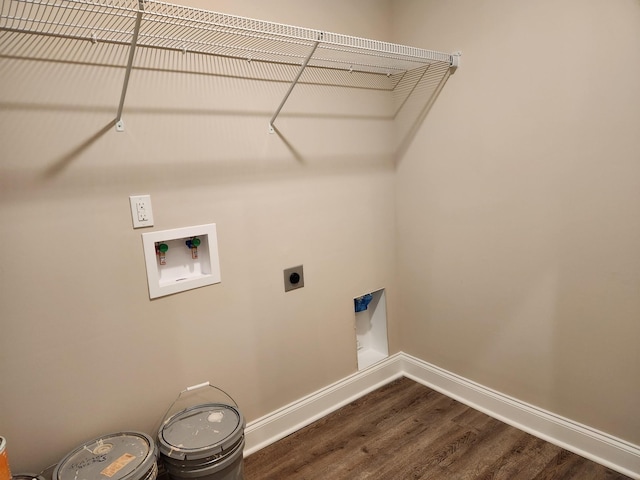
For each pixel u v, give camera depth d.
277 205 1.88
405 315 2.50
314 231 2.04
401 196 2.37
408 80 2.21
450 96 2.01
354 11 2.04
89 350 1.43
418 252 2.34
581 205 1.61
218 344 1.76
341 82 2.06
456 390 2.26
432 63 2.04
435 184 2.17
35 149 1.27
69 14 1.28
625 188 1.49
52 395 1.37
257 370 1.90
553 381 1.82
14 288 1.27
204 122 1.61
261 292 1.87
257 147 1.78
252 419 1.91
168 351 1.62
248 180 1.77
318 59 1.83
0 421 1.29
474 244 2.03
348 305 2.25
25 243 1.28
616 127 1.48
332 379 2.22
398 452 1.84
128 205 1.46
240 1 1.63
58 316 1.36
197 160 1.61
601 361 1.65
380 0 2.16
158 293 1.56
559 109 1.62
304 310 2.05
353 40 1.55
